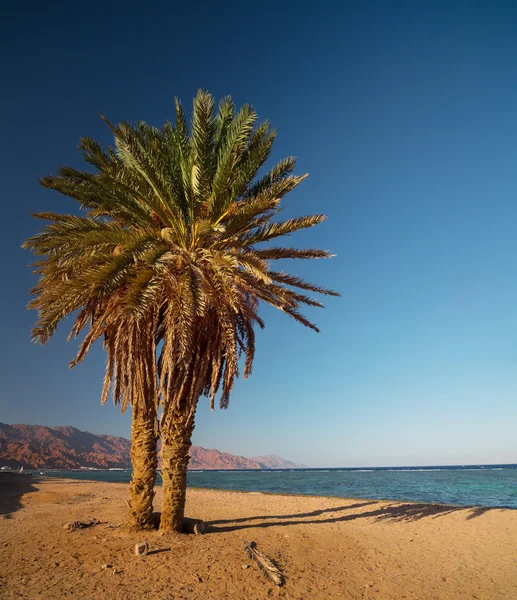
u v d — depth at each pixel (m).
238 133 9.37
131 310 7.84
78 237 9.40
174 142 10.78
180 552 8.55
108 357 10.66
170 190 9.91
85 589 6.49
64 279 9.77
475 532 13.05
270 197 9.98
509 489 38.56
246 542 9.66
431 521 14.89
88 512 15.16
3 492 26.25
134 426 10.73
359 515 16.02
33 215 10.38
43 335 7.62
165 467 10.42
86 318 10.97
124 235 9.03
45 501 20.45
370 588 7.58
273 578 7.44
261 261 9.02
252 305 11.16
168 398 9.76
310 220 10.42
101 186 9.74
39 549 8.87
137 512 10.35
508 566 9.38
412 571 8.81
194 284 9.05
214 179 10.07
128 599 6.18
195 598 6.40
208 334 10.44
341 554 9.84
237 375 10.53
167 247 9.38
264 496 24.70
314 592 7.16
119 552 8.48
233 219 10.20
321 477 80.00
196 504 18.73
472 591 7.63
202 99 9.07
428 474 87.25
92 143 10.14
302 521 14.08
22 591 6.35
